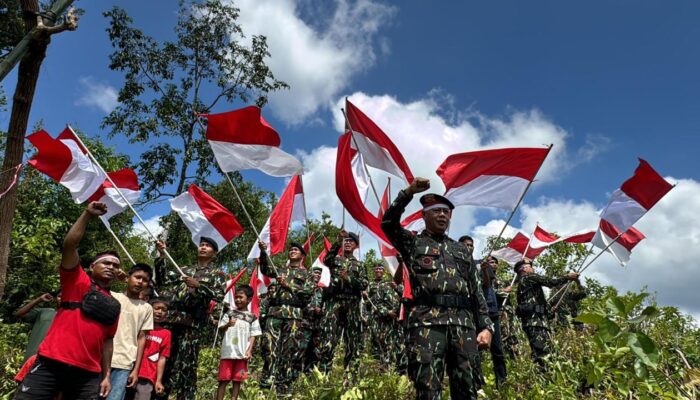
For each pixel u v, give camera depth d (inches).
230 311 315.0
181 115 767.7
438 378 162.2
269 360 299.0
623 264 381.1
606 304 126.7
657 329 219.6
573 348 250.1
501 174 241.8
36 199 599.8
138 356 213.2
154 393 232.2
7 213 299.1
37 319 246.4
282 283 307.4
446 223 187.0
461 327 169.5
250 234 922.1
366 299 364.5
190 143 779.4
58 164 270.8
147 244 838.5
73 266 167.9
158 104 761.6
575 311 453.4
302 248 331.0
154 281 265.3
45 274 475.8
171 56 776.9
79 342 163.8
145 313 218.4
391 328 382.9
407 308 181.8
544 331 310.8
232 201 904.9
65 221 587.5
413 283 177.6
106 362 178.5
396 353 356.8
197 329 256.2
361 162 278.2
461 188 243.0
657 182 331.0
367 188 274.4
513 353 332.2
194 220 327.0
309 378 231.5
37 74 306.2
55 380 160.9
